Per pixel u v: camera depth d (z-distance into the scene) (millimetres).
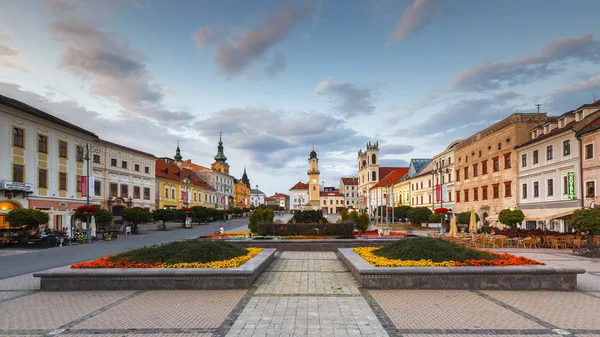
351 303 10000
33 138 33938
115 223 50906
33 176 33844
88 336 7652
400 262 12719
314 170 143875
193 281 11820
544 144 35438
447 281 11734
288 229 26422
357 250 16641
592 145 29062
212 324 8305
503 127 42781
